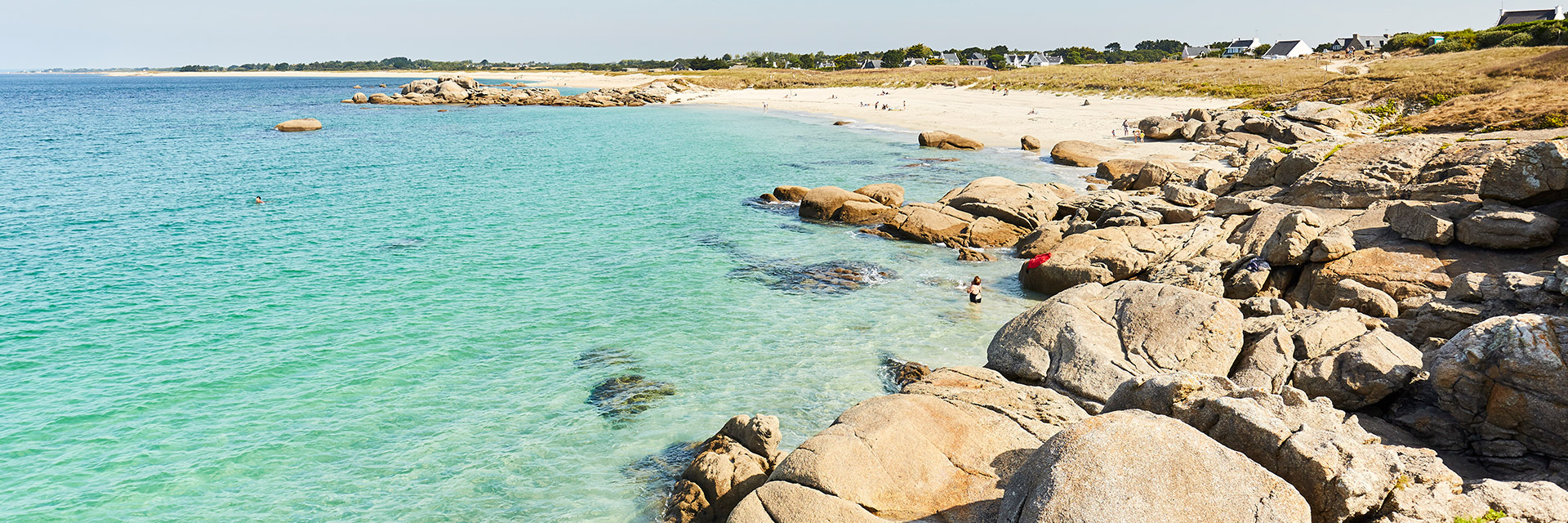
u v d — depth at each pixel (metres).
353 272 30.77
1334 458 9.80
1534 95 49.84
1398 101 62.50
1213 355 16.86
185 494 15.67
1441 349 14.48
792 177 53.53
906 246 33.81
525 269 31.14
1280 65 107.75
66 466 16.69
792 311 25.67
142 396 19.92
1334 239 22.56
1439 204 23.14
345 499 15.41
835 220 39.12
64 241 35.69
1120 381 16.31
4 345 23.22
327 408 19.23
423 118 109.56
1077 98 99.25
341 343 23.36
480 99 138.75
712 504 13.62
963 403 14.56
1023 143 64.12
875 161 60.09
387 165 60.56
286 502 15.38
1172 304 17.98
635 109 123.94
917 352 21.83
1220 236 27.62
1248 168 37.19
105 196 46.97
